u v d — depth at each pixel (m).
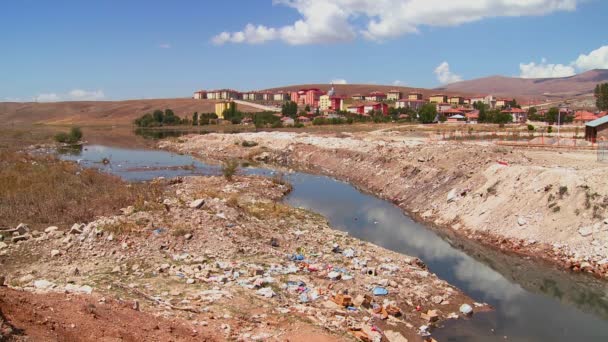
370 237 29.05
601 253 23.50
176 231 22.39
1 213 25.39
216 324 14.04
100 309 12.59
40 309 11.39
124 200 28.92
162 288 16.92
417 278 21.23
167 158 72.19
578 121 103.31
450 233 30.45
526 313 18.72
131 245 21.06
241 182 44.97
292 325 14.73
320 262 21.98
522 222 27.86
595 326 17.78
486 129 89.44
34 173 37.75
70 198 29.81
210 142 88.25
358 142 66.00
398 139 73.12
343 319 16.02
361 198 41.69
